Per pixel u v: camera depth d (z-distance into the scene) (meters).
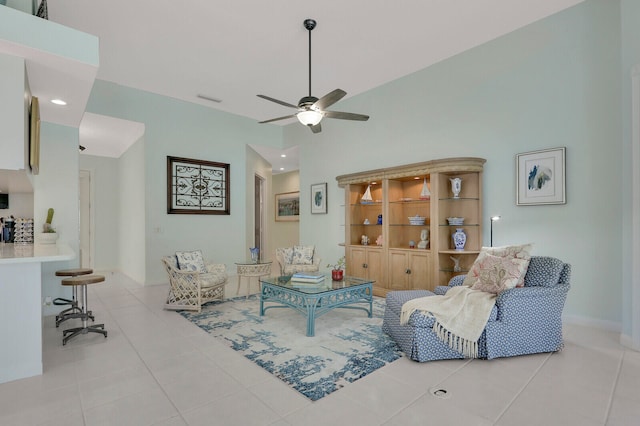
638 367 2.48
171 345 2.95
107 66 4.71
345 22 3.73
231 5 3.40
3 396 2.09
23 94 2.34
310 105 3.37
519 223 3.95
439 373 2.40
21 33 2.18
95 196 7.19
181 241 6.00
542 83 3.78
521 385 2.22
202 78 5.12
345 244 5.42
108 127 5.72
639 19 2.82
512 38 4.01
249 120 7.01
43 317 3.90
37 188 3.98
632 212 2.83
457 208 4.43
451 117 4.59
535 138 3.83
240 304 4.41
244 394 2.12
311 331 3.20
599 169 3.40
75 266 4.20
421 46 4.29
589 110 3.46
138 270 5.89
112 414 1.90
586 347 2.88
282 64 4.69
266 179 8.70
